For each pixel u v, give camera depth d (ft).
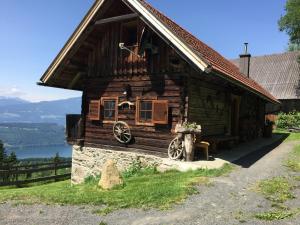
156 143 37.99
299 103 104.99
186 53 31.94
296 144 55.88
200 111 38.99
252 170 32.40
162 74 37.76
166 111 36.45
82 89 46.47
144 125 39.17
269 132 68.54
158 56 38.14
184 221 18.90
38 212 21.42
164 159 35.91
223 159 37.17
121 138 41.24
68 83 48.42
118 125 41.50
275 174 30.81
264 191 24.82
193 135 34.32
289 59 121.19
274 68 120.57
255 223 18.52
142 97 39.42
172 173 31.45
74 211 21.35
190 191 24.39
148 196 23.52
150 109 38.65
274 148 50.31
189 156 34.24
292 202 22.25
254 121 64.23
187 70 35.60
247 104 59.62
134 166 38.99
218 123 44.80
